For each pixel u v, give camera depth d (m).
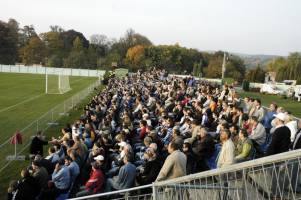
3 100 41.25
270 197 5.71
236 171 6.04
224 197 6.28
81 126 17.53
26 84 62.25
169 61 99.06
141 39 131.88
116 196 10.05
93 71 99.50
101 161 10.90
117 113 23.39
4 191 13.75
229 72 94.19
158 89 32.97
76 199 7.54
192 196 6.65
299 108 34.97
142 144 15.23
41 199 10.75
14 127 26.45
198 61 105.19
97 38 144.88
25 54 129.75
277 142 9.07
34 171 11.42
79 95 40.53
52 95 47.84
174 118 18.98
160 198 6.64
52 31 138.00
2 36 123.50
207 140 11.88
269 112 15.45
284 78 82.56
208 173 5.75
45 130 24.73
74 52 123.06
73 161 11.79
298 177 5.55
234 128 12.16
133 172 10.24
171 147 8.57
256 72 80.31
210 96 21.09
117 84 44.69
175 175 8.28
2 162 17.28
